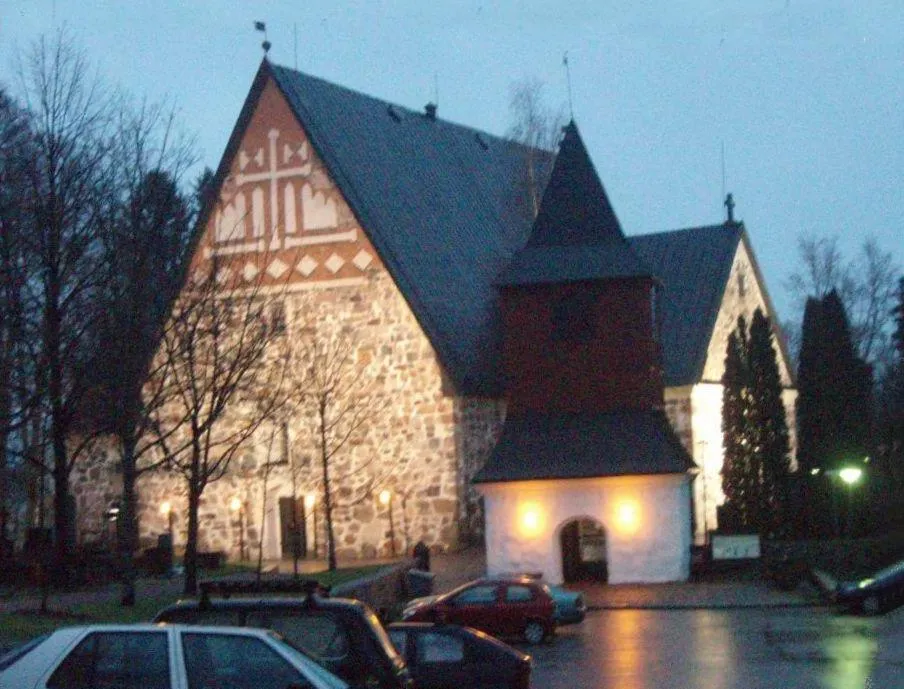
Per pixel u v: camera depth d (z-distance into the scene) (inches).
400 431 2097.7
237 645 587.5
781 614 1631.4
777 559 1870.1
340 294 2123.5
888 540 1971.0
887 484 2271.2
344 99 2298.2
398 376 2101.4
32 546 1680.6
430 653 934.4
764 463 2119.8
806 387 2201.0
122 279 1378.0
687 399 2281.0
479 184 2559.1
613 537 1927.9
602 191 2101.4
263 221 2144.4
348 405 1963.6
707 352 2331.4
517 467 1955.0
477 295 2265.0
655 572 1916.8
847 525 2111.2
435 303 2121.1
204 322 1700.3
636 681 1122.7
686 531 1945.1
